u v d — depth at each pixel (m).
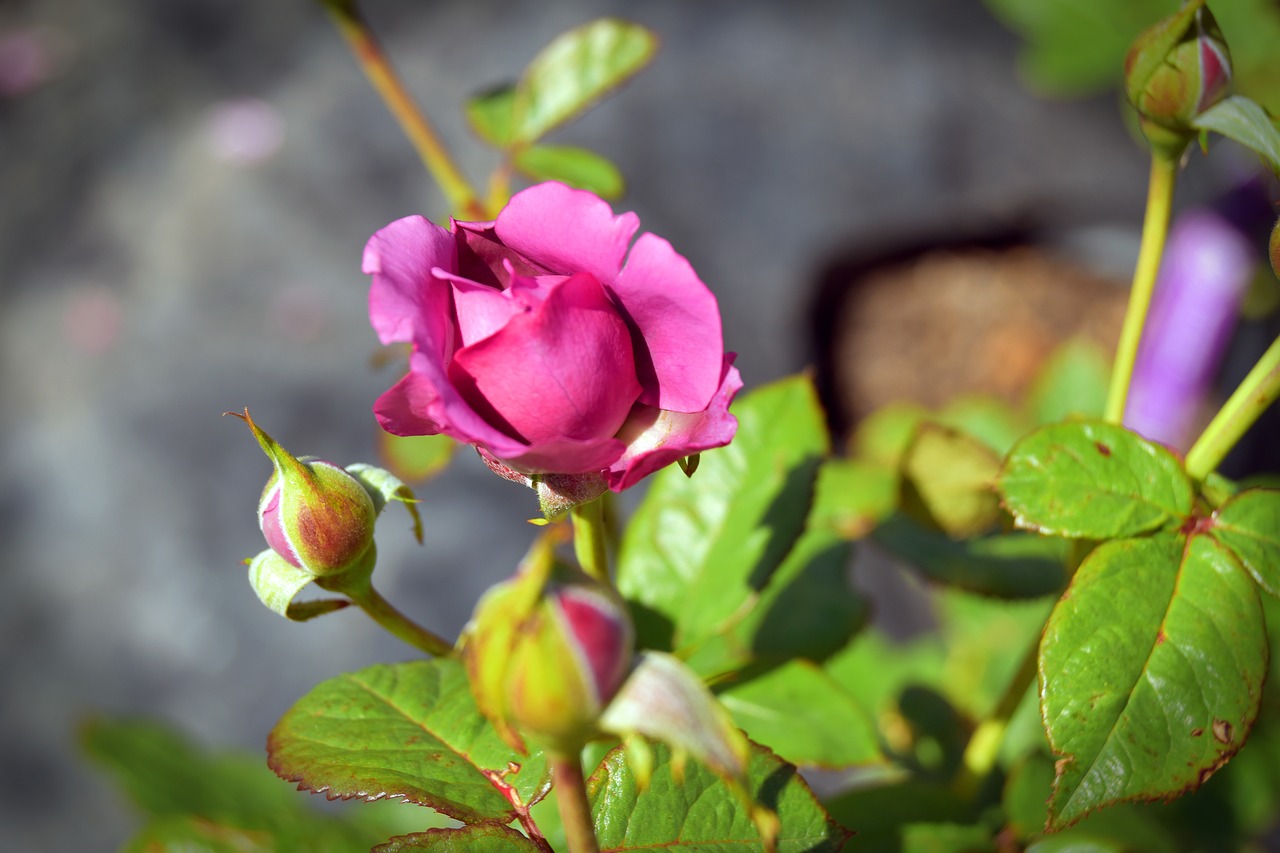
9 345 1.29
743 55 1.46
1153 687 0.49
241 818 0.63
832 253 1.43
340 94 1.39
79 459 1.19
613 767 0.50
